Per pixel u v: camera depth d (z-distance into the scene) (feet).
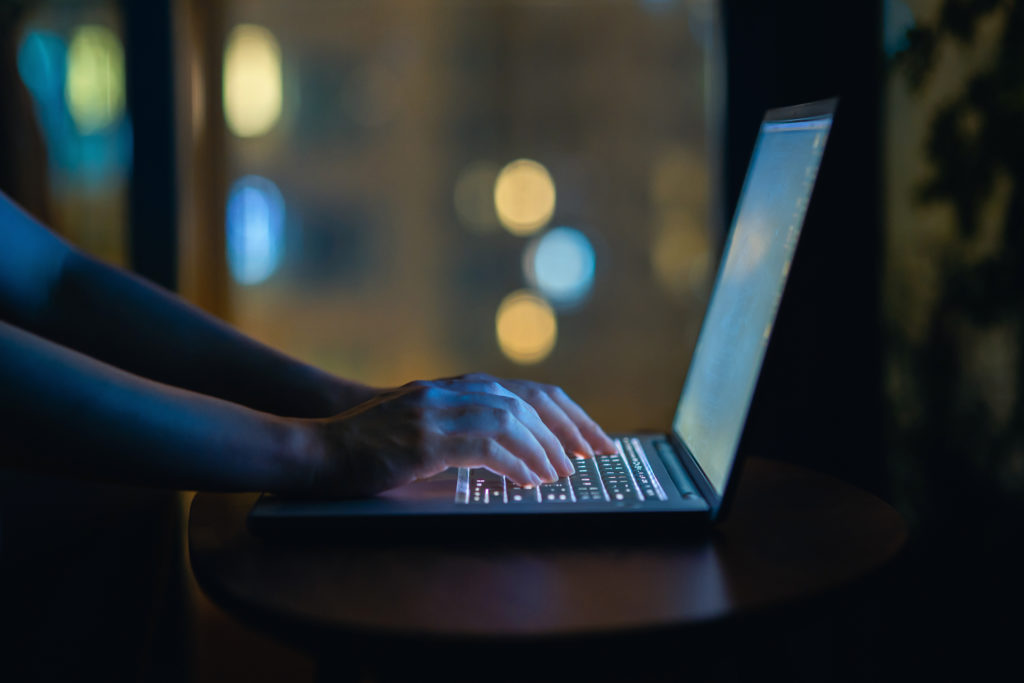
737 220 2.83
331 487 2.05
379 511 1.97
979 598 3.35
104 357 2.77
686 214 8.82
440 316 10.32
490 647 1.44
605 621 1.50
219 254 5.79
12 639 2.27
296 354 9.72
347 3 9.71
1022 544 3.04
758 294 2.16
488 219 10.28
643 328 10.27
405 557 1.85
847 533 1.99
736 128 4.57
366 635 1.47
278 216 8.43
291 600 1.62
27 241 2.77
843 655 4.16
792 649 4.26
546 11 9.86
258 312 6.89
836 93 4.26
